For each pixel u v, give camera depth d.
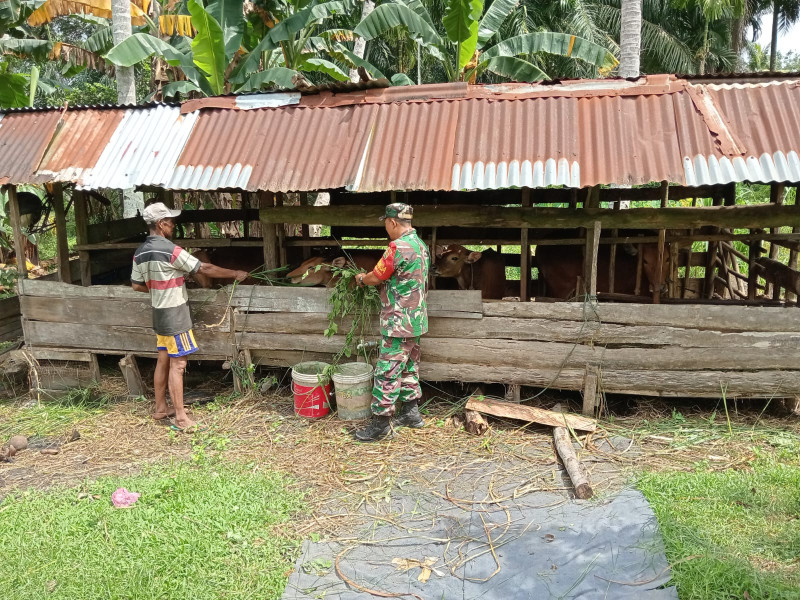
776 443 4.62
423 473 4.46
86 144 5.67
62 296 5.86
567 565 3.42
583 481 4.08
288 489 4.27
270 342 5.59
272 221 5.53
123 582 3.32
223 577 3.37
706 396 4.99
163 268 4.97
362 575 3.40
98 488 4.28
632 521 3.76
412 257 4.66
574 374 5.09
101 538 3.71
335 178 5.01
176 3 11.17
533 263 6.79
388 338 4.80
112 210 8.70
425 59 20.81
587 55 9.91
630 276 6.02
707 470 4.32
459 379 5.30
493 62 10.08
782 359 4.86
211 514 3.90
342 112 5.50
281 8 10.50
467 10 8.82
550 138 4.93
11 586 3.33
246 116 5.65
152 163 5.40
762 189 14.12
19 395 6.13
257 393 5.74
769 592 3.05
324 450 4.79
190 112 5.78
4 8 9.37
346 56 11.24
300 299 5.45
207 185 5.16
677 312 4.88
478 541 3.68
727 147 4.67
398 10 9.43
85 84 18.72
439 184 4.79
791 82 5.08
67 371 6.02
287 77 8.73
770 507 3.79
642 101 5.07
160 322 5.05
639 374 5.01
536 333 5.09
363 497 4.18
